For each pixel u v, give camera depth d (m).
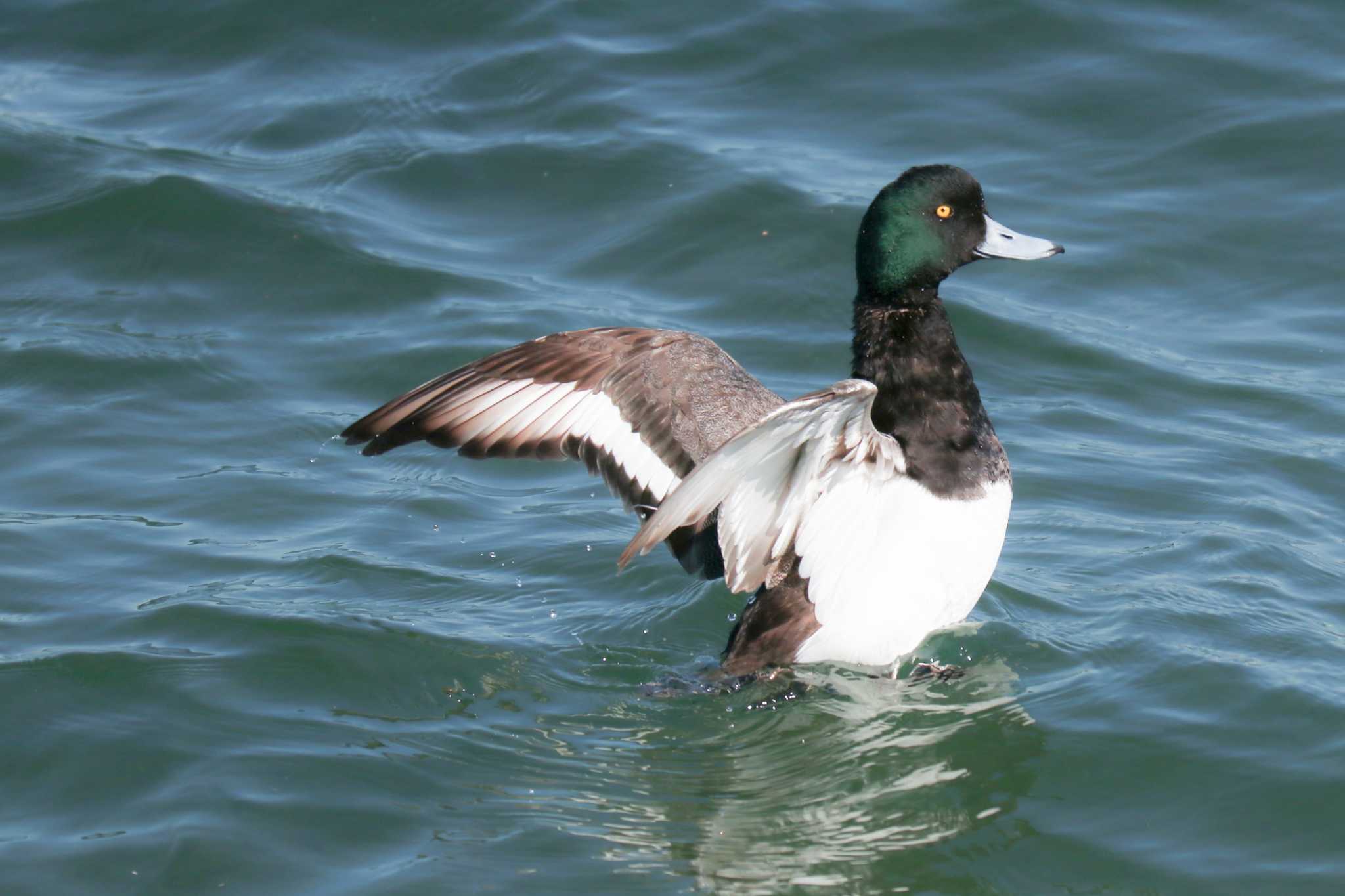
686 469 8.62
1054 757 8.31
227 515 10.98
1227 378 12.52
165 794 7.86
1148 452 11.66
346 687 8.97
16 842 7.49
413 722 8.67
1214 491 11.10
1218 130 15.16
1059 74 15.94
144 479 11.37
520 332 13.12
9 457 11.54
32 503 10.98
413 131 15.84
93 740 8.30
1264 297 13.52
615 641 9.67
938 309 9.23
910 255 9.17
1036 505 11.09
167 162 15.28
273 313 13.56
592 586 10.34
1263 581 9.96
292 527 10.89
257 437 12.01
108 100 16.42
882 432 9.02
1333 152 14.84
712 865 7.39
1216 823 7.71
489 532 10.99
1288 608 9.66
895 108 15.70
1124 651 9.29
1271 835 7.60
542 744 8.52
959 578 8.89
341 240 14.32
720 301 13.73
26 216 14.58
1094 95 15.67
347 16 17.41
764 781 8.17
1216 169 14.80
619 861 7.43
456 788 8.02
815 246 14.14
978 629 9.66
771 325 13.47
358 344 13.12
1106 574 10.19
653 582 10.36
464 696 9.00
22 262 14.14
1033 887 7.28
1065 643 9.47
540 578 10.41
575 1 17.45
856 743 8.52
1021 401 12.44
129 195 14.70
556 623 9.86
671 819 7.81
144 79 16.80
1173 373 12.62
